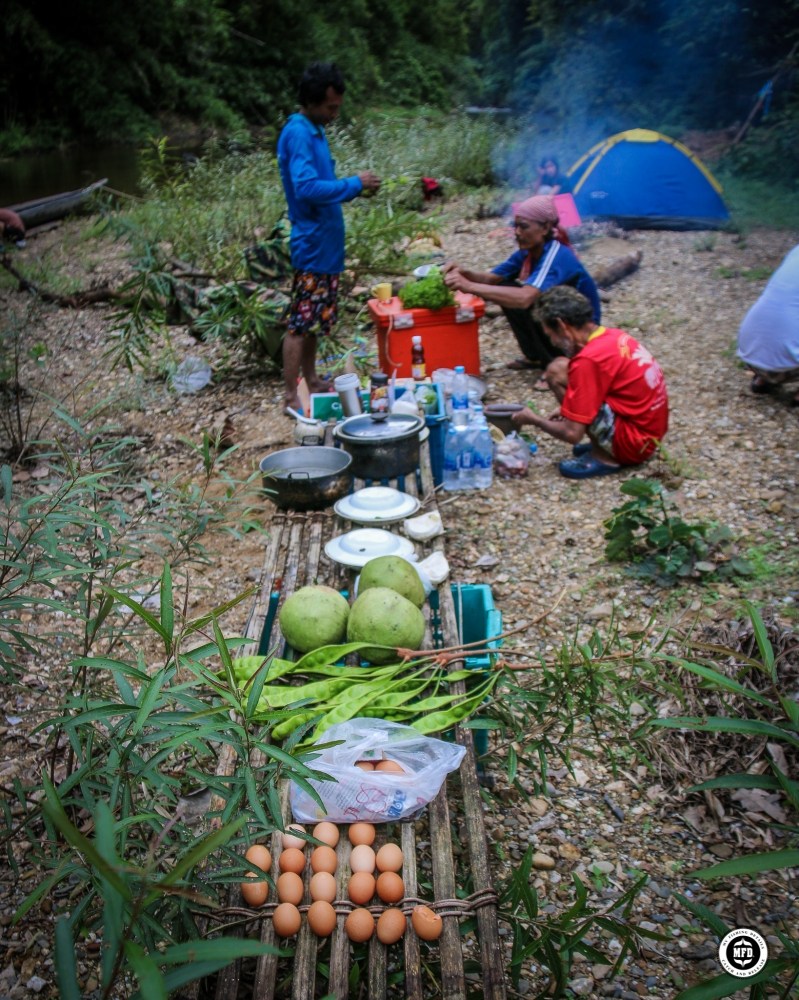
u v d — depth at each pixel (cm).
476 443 511
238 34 2928
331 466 429
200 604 432
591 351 501
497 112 2372
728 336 710
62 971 137
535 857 292
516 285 631
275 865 238
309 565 363
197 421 631
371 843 246
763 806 307
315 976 218
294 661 314
